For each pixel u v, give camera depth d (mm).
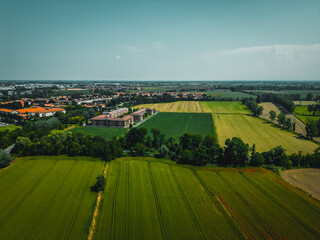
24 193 67562
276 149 93188
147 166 88625
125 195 67000
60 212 58500
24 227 52656
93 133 147375
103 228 52375
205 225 53844
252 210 60125
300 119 187750
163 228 52562
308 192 71062
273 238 49625
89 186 72062
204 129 158875
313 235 50875
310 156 91000
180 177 79562
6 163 86500
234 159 90625
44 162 91062
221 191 70062
